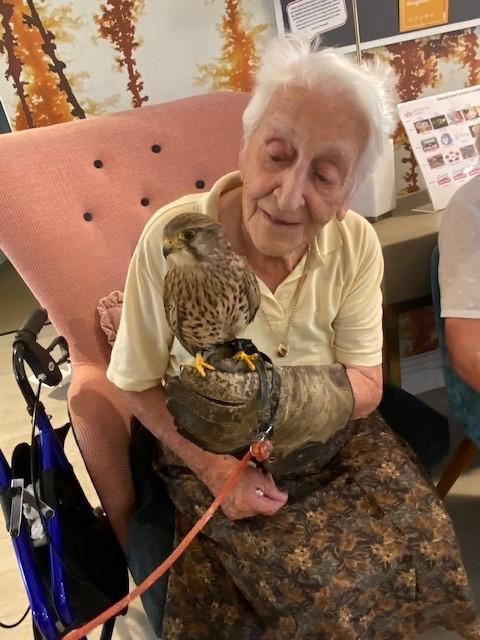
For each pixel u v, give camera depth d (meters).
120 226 1.32
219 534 0.97
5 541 1.63
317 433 0.85
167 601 0.98
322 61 0.79
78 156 1.29
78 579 0.93
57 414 2.15
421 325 2.01
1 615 1.41
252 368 0.74
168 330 0.96
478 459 1.74
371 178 1.53
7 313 3.25
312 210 0.84
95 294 1.27
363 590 0.93
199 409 0.72
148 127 1.37
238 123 1.42
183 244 0.68
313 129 0.80
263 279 0.96
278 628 0.94
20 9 1.43
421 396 2.08
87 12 1.47
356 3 1.56
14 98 1.51
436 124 1.61
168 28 1.53
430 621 1.03
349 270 0.99
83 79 1.53
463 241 1.12
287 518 0.97
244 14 1.57
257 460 0.85
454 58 1.77
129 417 1.22
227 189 0.98
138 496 1.16
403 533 0.98
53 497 0.95
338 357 1.05
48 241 1.23
